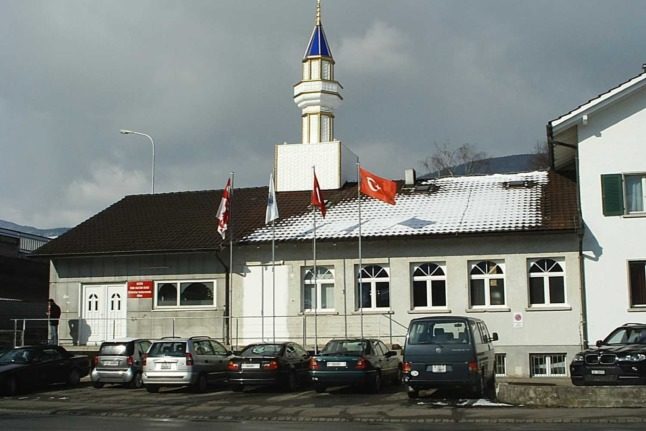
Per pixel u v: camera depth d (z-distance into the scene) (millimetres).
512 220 27203
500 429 14461
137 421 16641
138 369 24969
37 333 32938
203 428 15086
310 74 37500
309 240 28203
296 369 23406
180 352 23016
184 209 34250
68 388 25422
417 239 27266
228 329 29234
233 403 20219
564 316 26219
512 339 26469
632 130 26969
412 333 19906
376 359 22234
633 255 26188
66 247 31438
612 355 18984
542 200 28750
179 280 30203
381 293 28125
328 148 34719
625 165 26844
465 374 19172
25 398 22578
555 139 28016
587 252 26453
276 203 30812
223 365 24422
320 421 16672
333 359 21484
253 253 29375
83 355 27609
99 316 30969
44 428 15094
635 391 17734
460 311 27031
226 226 28938
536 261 26875
